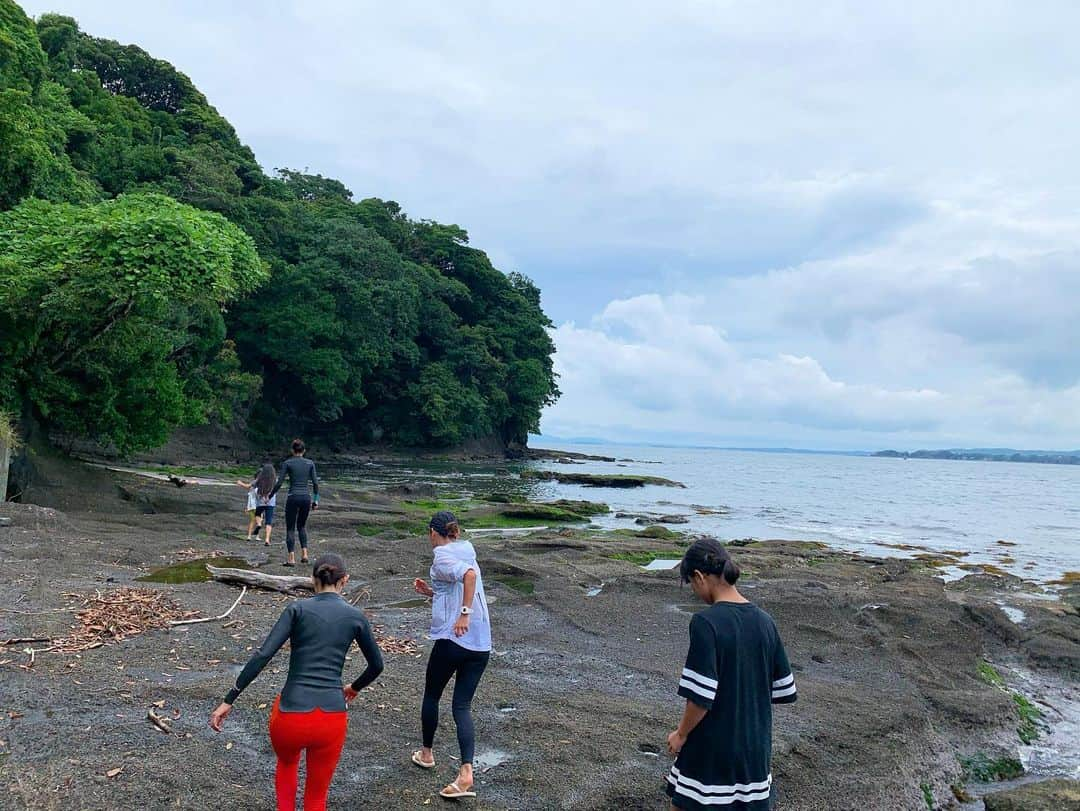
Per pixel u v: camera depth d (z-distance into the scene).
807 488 59.78
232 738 5.49
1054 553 24.41
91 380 19.50
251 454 50.09
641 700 7.07
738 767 3.49
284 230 53.34
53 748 5.03
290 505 12.43
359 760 5.37
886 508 41.44
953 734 7.38
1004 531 31.05
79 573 10.34
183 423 23.16
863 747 6.44
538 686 7.30
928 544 25.83
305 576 11.15
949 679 8.73
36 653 6.84
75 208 18.22
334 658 4.21
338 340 54.34
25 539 11.99
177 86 63.47
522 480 47.34
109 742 5.21
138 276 15.43
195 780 4.83
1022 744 7.52
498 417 74.44
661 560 17.91
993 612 11.74
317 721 4.05
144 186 43.69
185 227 15.98
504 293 79.12
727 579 3.78
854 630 10.27
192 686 6.33
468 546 5.30
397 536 18.06
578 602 11.07
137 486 20.80
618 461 98.31
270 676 6.77
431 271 72.38
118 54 62.44
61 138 25.98
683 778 3.55
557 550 17.41
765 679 3.64
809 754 6.17
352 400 57.56
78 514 16.50
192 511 18.91
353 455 61.50
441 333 68.25
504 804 4.97
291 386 55.97
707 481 63.56
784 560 17.89
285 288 51.03
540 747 5.78
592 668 8.04
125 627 7.82
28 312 16.58
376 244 57.41
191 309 21.86
